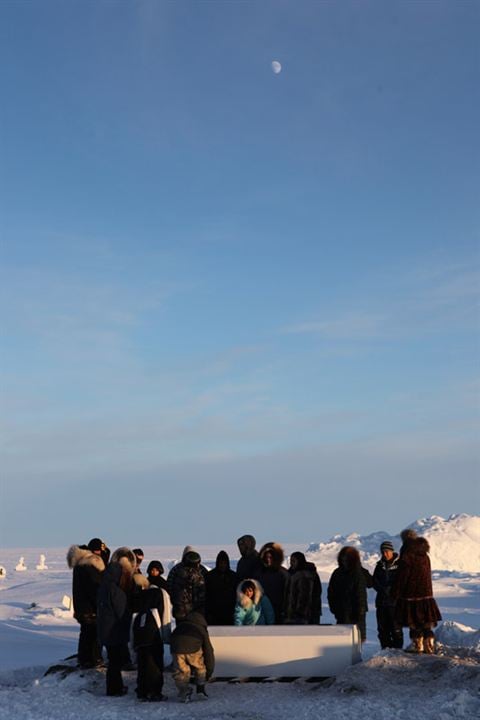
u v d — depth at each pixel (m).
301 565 13.18
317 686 11.70
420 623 12.41
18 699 11.45
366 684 11.29
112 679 11.70
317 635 12.16
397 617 12.63
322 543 76.12
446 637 16.09
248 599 12.51
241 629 12.29
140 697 11.30
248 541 13.41
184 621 11.48
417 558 12.55
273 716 10.16
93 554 13.11
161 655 11.48
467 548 75.38
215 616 12.88
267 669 12.11
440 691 10.72
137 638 11.38
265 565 13.10
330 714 10.03
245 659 12.16
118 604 11.69
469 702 9.91
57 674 12.65
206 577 12.92
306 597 12.78
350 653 12.07
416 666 11.72
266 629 12.27
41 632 25.19
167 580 12.52
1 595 48.47
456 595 41.84
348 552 12.81
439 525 80.94
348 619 12.59
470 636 15.48
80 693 11.67
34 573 86.25
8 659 17.50
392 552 13.67
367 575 12.95
